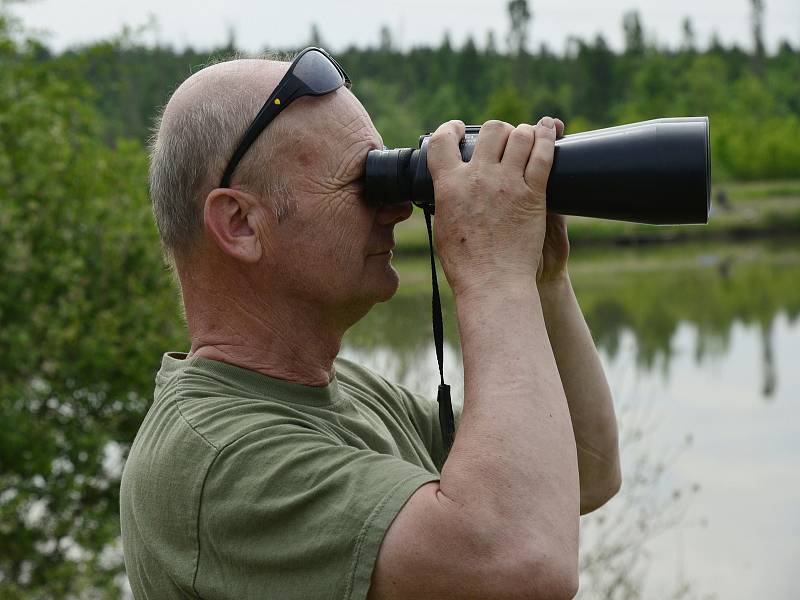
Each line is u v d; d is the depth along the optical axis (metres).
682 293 20.23
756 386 12.36
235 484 1.32
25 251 6.93
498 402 1.31
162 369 1.62
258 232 1.48
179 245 1.55
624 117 62.47
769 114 64.50
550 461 1.28
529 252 1.42
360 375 1.81
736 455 9.28
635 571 6.07
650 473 5.92
